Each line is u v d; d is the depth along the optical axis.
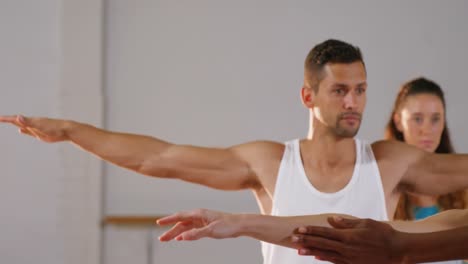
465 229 1.57
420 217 3.35
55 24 5.46
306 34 5.47
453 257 1.56
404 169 2.62
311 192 2.60
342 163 2.63
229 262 5.30
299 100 5.46
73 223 5.36
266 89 5.46
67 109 5.38
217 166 2.68
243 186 2.72
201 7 5.48
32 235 5.39
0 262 5.38
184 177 2.69
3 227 5.40
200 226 1.81
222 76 5.47
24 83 5.45
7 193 5.40
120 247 5.33
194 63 5.47
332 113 2.56
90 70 5.40
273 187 2.65
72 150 5.38
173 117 5.46
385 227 1.58
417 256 1.56
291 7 5.49
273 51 5.47
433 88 3.54
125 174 5.41
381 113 5.45
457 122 5.48
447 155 2.64
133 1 5.47
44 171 5.40
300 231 1.57
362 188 2.60
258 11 5.49
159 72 5.46
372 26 5.49
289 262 2.58
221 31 5.48
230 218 1.79
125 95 5.45
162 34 5.47
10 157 5.41
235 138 5.47
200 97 5.46
